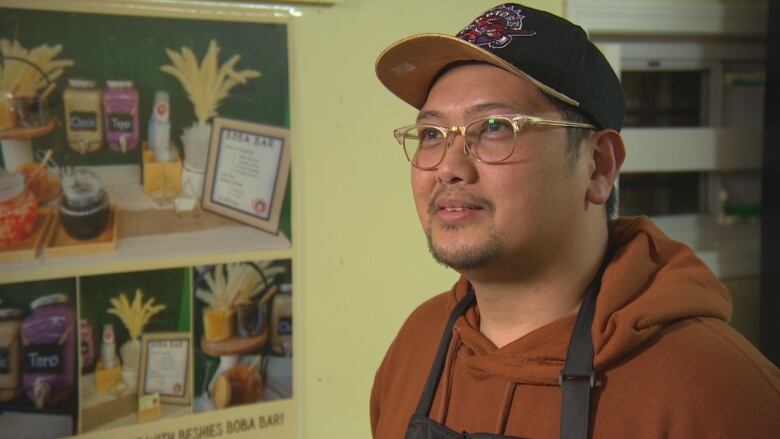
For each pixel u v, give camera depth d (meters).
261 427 1.42
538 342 0.78
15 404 1.22
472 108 0.78
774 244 1.86
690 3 1.91
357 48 1.48
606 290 0.76
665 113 2.08
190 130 1.33
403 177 1.54
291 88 1.41
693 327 0.75
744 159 2.12
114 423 1.29
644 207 2.09
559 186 0.77
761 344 1.92
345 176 1.48
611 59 1.87
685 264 0.81
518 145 0.75
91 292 1.27
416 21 1.54
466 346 0.86
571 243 0.80
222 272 1.37
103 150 1.26
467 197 0.77
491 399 0.80
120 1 1.26
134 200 1.29
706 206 2.16
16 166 1.20
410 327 1.03
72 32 1.23
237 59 1.36
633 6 1.83
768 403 0.69
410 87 0.91
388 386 1.02
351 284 1.50
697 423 0.69
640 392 0.72
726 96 2.11
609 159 0.83
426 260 1.58
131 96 1.28
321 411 1.48
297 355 1.45
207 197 1.35
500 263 0.77
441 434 0.80
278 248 1.42
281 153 1.41
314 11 1.43
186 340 1.34
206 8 1.33
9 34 1.19
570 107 0.79
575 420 0.72
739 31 1.98
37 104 1.21
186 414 1.35
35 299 1.23
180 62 1.31
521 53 0.77
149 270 1.31
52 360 1.24
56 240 1.24
